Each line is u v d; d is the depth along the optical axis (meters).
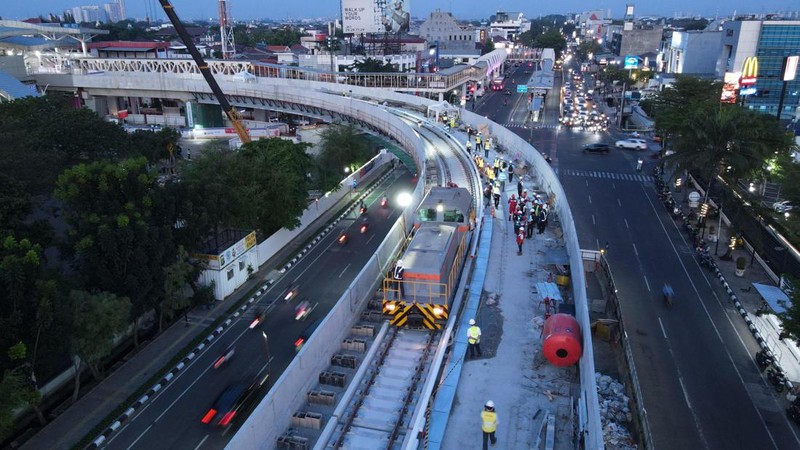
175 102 130.75
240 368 34.97
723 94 74.56
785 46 101.00
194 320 40.38
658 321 38.72
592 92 150.75
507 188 46.09
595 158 82.81
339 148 75.06
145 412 31.00
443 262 25.30
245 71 111.88
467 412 19.80
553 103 131.50
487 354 23.06
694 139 56.22
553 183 41.03
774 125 58.69
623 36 199.62
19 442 28.55
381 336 25.31
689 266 47.38
